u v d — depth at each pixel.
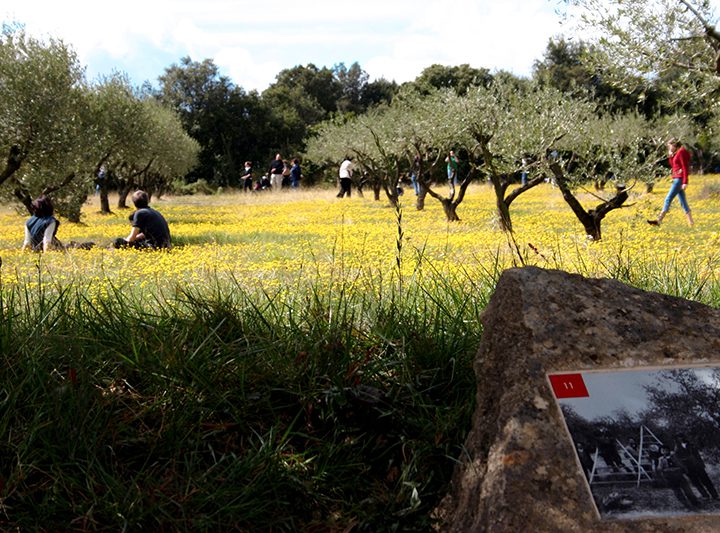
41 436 2.88
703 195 25.31
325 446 3.08
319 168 54.41
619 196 12.87
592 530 2.26
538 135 13.66
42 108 17.92
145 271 9.02
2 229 20.91
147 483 2.77
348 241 13.23
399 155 23.39
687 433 2.46
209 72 67.94
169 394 3.24
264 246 12.87
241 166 68.50
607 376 2.60
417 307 4.75
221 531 2.67
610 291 2.87
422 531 2.73
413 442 3.10
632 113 23.42
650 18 9.73
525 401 2.53
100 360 3.50
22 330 3.74
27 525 2.58
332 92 92.31
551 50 43.41
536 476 2.36
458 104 17.09
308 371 3.46
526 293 2.81
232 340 3.82
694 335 2.75
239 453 3.07
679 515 2.29
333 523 2.81
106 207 30.12
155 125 33.28
